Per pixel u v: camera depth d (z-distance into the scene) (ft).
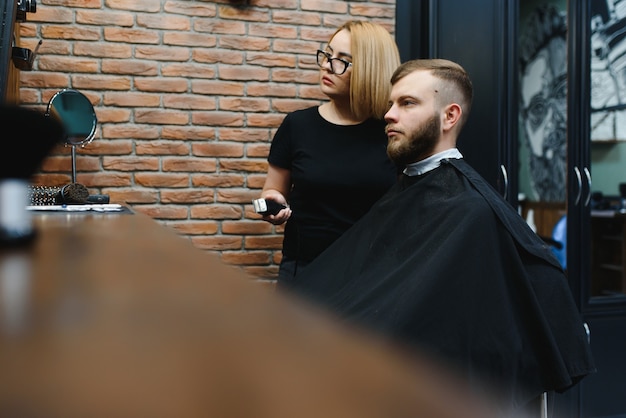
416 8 10.31
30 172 2.72
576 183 10.61
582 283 10.57
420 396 0.96
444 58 10.07
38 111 2.66
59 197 6.22
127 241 3.01
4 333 1.24
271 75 9.75
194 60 9.43
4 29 5.99
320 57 9.93
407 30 10.29
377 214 6.24
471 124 10.18
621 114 11.48
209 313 1.47
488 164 10.25
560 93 13.93
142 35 9.21
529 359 4.99
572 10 10.52
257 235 9.77
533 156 14.88
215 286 1.84
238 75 9.61
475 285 4.97
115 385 0.94
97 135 9.10
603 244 11.60
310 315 1.48
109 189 9.18
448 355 4.75
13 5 6.04
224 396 0.91
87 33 9.00
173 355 1.11
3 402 0.87
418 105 5.94
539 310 4.99
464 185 5.58
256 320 1.41
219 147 9.59
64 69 8.93
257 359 1.10
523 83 15.33
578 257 10.60
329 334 1.30
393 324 4.74
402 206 5.95
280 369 1.05
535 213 14.79
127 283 1.85
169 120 9.37
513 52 10.34
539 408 5.22
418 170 6.09
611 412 10.58
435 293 4.86
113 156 9.18
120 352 1.12
